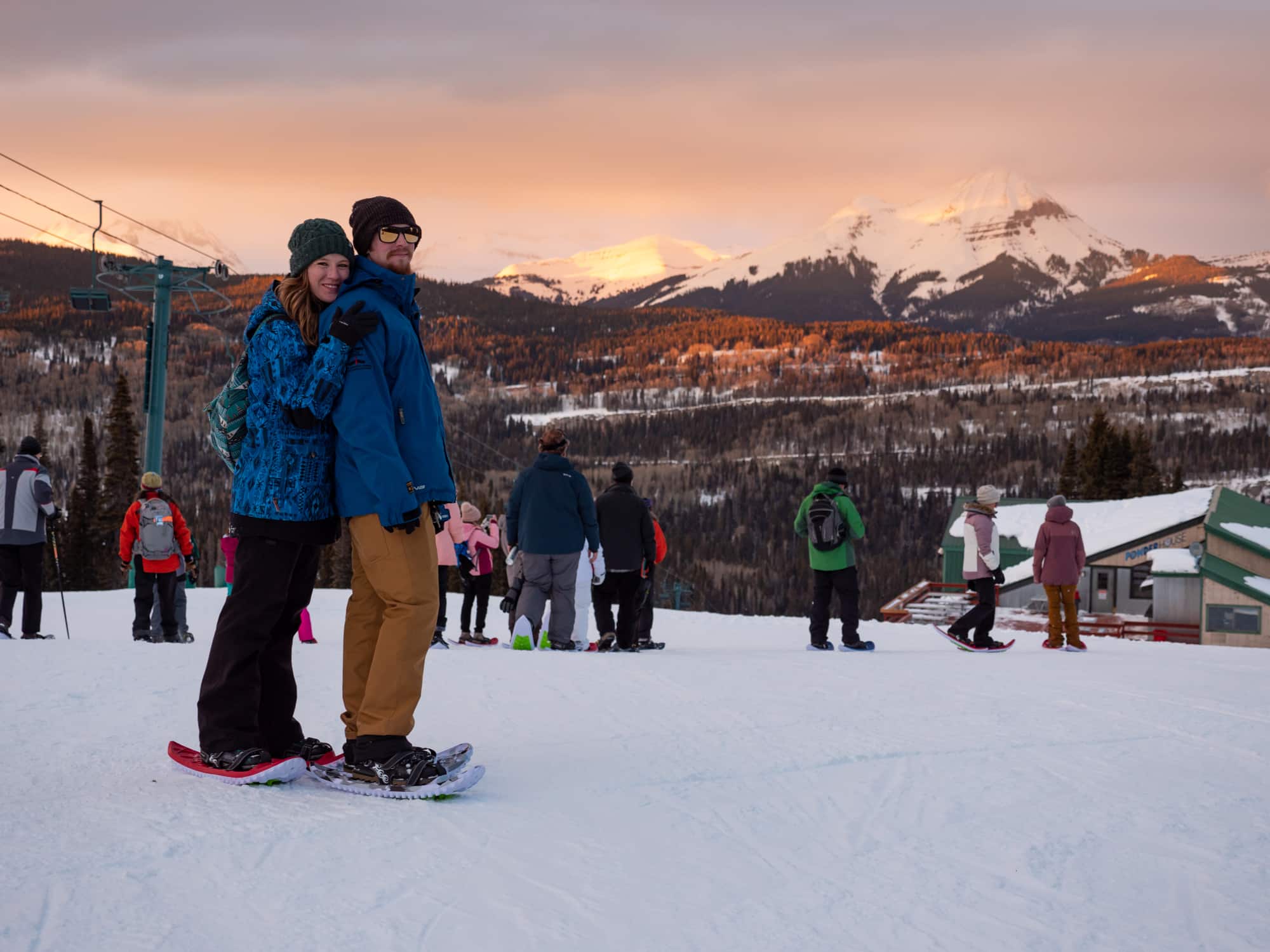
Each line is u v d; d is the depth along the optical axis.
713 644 11.84
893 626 15.53
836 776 3.90
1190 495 41.41
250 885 2.44
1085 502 44.00
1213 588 35.00
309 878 2.51
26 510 9.72
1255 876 2.90
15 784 3.36
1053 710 5.51
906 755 4.28
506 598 10.38
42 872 2.44
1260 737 4.85
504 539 10.52
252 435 3.59
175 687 5.71
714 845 3.01
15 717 4.62
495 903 2.44
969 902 2.64
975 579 11.12
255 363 3.55
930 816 3.39
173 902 2.31
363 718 3.52
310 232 3.52
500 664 7.34
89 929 2.14
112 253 28.73
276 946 2.13
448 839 2.89
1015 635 14.89
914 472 191.38
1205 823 3.39
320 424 3.60
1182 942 2.43
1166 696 6.15
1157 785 3.88
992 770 4.05
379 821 3.03
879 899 2.63
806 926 2.44
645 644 10.85
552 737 4.48
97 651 7.67
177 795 3.24
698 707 5.40
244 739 3.58
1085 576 39.19
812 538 10.77
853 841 3.11
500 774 3.76
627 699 5.65
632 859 2.83
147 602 10.17
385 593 3.54
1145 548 38.16
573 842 2.95
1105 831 3.27
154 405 28.09
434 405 3.67
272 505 3.55
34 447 9.95
